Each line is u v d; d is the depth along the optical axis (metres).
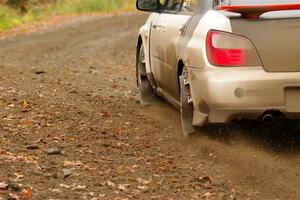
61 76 24.83
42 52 37.16
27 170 11.41
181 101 13.55
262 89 11.93
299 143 13.44
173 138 14.12
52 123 15.34
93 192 10.54
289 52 11.97
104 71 27.88
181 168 12.06
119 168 11.93
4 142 13.35
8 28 55.69
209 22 12.51
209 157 12.72
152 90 17.66
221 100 12.05
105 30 53.38
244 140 13.35
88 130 14.72
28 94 19.31
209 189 10.94
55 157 12.43
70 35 49.31
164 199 10.35
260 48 11.98
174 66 14.11
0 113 16.17
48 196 10.19
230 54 12.05
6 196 9.96
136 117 16.27
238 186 11.09
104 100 18.69
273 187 11.02
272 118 12.12
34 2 70.00
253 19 12.09
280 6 11.60
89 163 12.18
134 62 32.19
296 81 11.91
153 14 17.17
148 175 11.59
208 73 12.17
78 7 77.44
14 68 27.30
